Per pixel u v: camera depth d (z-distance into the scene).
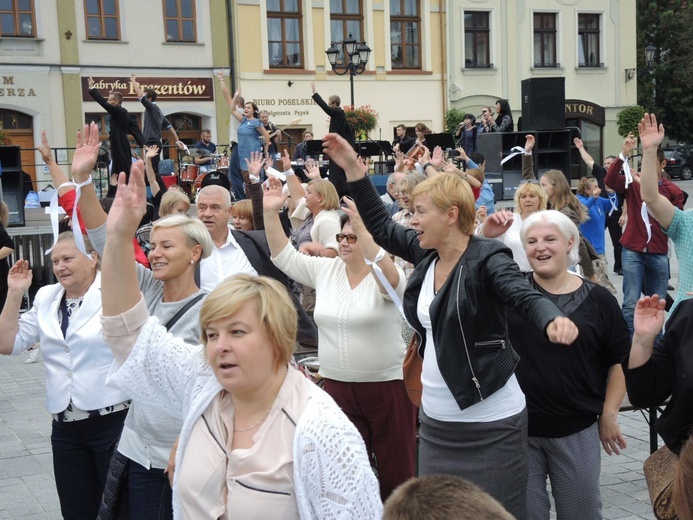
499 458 3.49
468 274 3.43
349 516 2.46
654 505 3.09
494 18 32.19
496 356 3.44
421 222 3.54
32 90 25.20
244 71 28.20
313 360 5.70
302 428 2.48
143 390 3.03
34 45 25.17
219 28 27.64
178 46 27.11
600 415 3.97
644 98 44.75
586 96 34.19
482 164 13.61
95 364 4.15
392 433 4.79
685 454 2.36
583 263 6.79
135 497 3.58
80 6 25.70
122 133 14.07
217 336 2.57
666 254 9.12
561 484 3.93
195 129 27.95
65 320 4.25
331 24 29.77
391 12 30.73
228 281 2.62
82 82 25.88
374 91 30.41
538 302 3.10
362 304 4.71
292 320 2.61
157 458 3.51
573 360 3.85
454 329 3.44
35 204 18.94
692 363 3.15
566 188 7.55
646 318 3.36
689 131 46.09
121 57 26.34
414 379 3.92
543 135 20.36
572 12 33.62
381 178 18.73
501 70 32.50
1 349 4.36
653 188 4.59
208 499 2.58
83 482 4.28
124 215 3.00
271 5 28.69
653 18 45.22
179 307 3.77
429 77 31.33
